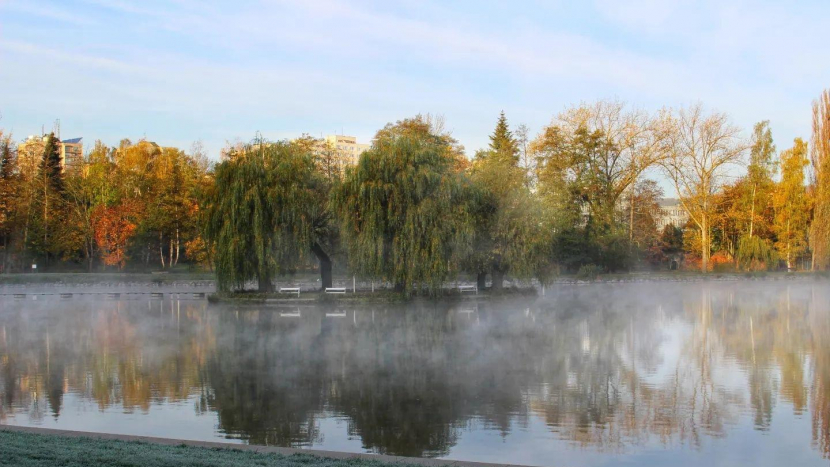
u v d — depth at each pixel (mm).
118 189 82125
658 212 91562
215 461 10438
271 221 45250
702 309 45062
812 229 74375
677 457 14516
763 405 18859
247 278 46312
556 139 73250
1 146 71625
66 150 121250
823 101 76812
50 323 37531
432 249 43906
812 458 14438
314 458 11180
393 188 43969
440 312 43219
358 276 45844
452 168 49500
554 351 27766
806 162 83625
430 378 22359
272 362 25297
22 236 72750
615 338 31438
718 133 76938
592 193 72938
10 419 17484
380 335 32719
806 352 27516
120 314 42094
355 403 19109
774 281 74938
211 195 47188
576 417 17656
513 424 17047
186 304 48156
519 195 50656
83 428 16609
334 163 63094
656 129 73375
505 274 52594
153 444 12055
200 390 20734
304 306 45406
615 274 76188
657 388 20969
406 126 77312
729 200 88750
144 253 76312
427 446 15289
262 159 45812
